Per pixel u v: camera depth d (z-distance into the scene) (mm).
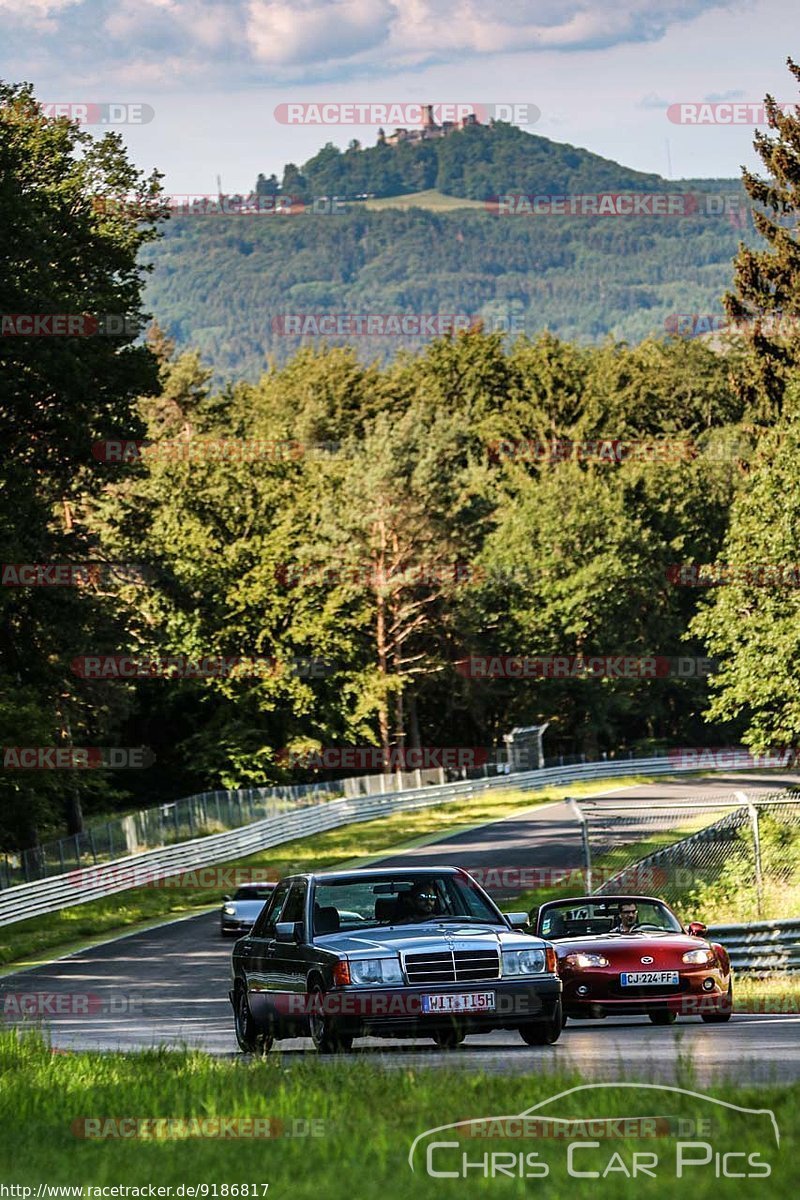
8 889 100500
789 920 59219
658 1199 13719
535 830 153500
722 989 40594
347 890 34094
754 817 75062
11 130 107250
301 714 189500
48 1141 20062
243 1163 17172
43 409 105562
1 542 103125
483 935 32281
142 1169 17344
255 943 36219
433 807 185375
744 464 187000
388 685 196250
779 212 154250
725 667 119312
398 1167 16141
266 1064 27438
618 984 39844
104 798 158875
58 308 99875
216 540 194875
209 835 138625
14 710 99688
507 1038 37250
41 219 100188
